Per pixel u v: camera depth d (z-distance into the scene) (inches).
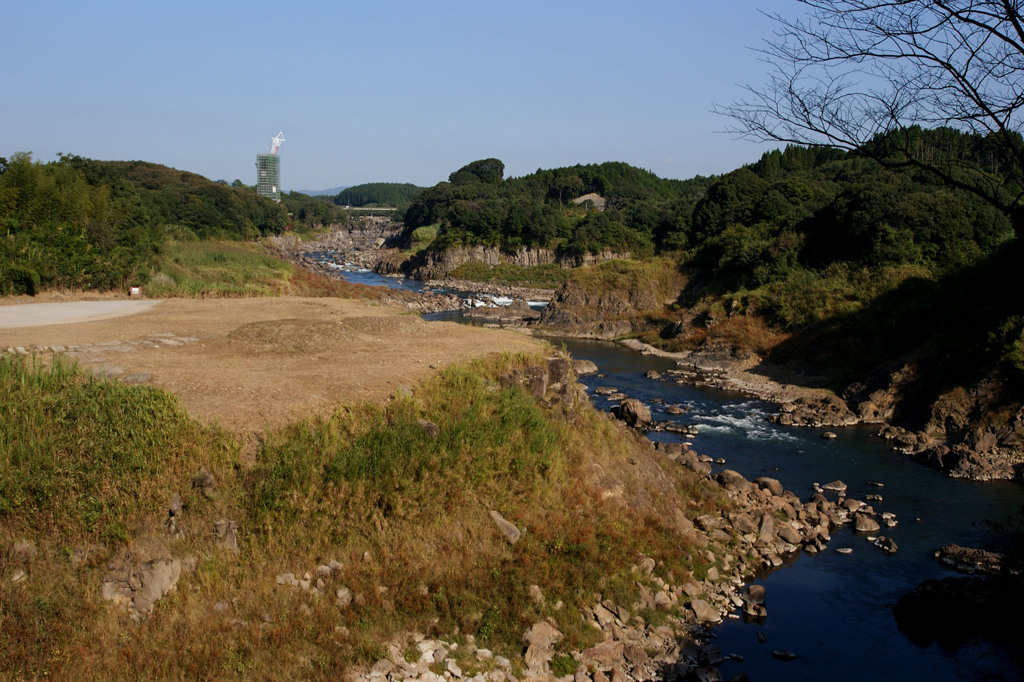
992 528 818.2
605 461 802.2
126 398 571.5
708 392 1542.8
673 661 555.5
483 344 938.1
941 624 611.8
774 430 1241.4
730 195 3051.2
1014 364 1115.3
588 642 557.3
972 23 293.4
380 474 604.4
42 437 520.4
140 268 1541.6
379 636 508.1
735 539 769.6
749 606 647.8
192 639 457.4
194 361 778.8
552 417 822.5
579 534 655.8
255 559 518.3
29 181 1461.6
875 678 549.6
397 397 697.6
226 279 1908.2
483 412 727.1
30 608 433.7
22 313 1102.4
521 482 683.4
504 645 534.6
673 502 813.2
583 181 6195.9
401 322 1047.6
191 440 560.4
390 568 555.2
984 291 1450.5
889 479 992.9
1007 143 308.3
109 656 433.4
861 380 1411.2
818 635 610.5
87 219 1550.2
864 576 716.7
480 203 4534.9
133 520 500.4
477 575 581.6
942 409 1160.8
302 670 462.9
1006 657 563.2
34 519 476.1
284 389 680.4
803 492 948.0
